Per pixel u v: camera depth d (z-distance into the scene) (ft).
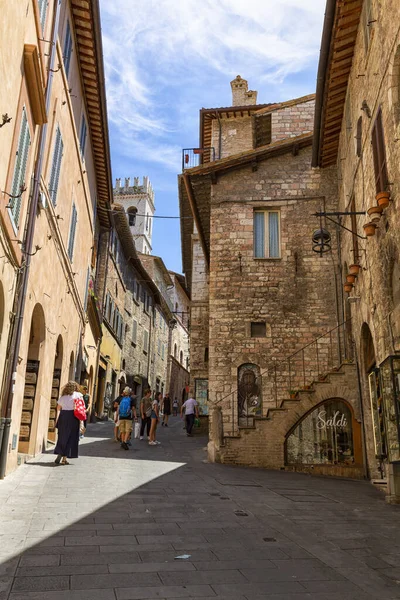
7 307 27.02
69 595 12.96
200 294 87.71
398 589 14.46
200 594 13.47
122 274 108.27
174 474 34.99
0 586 13.25
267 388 50.19
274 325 51.67
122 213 90.63
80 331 63.00
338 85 45.32
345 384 43.29
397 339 29.43
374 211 30.78
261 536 19.66
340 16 38.34
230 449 44.01
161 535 19.10
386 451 29.73
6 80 23.27
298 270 52.95
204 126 82.69
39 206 32.89
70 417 35.63
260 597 13.46
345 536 20.11
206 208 62.03
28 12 27.07
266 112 66.39
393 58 29.04
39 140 31.86
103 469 34.37
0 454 27.35
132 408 49.16
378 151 32.22
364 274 37.96
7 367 28.22
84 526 19.74
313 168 55.83
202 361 85.35
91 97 52.60
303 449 43.45
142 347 133.80
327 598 13.58
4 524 19.26
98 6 42.14
